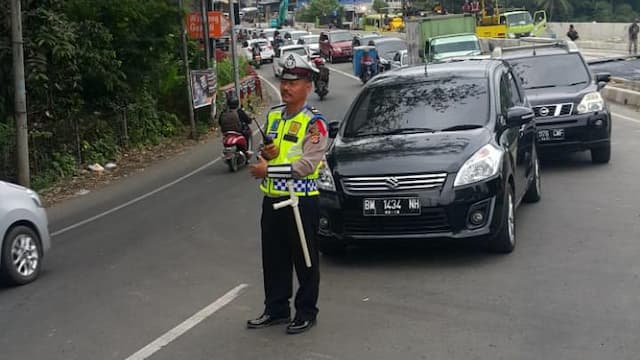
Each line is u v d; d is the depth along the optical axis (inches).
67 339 254.8
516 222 377.4
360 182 308.7
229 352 233.6
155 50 858.1
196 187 580.4
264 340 241.9
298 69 237.1
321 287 293.4
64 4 665.0
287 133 239.3
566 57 546.6
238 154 642.2
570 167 513.7
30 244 337.7
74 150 706.8
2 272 323.3
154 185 614.9
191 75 924.6
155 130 884.0
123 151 801.6
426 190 303.0
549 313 250.7
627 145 582.6
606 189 438.3
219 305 280.7
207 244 382.3
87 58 698.2
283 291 253.1
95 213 513.0
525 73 539.5
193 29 1064.2
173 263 349.1
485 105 352.8
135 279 326.0
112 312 281.1
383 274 305.6
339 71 1808.6
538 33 2134.6
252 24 4692.4
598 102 498.0
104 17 776.9
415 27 1364.4
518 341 228.8
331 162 322.0
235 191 542.6
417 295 276.8
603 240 334.6
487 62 398.3
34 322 276.4
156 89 948.6
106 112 796.6
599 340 226.5
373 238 309.0
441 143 319.6
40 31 607.2
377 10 3981.3
